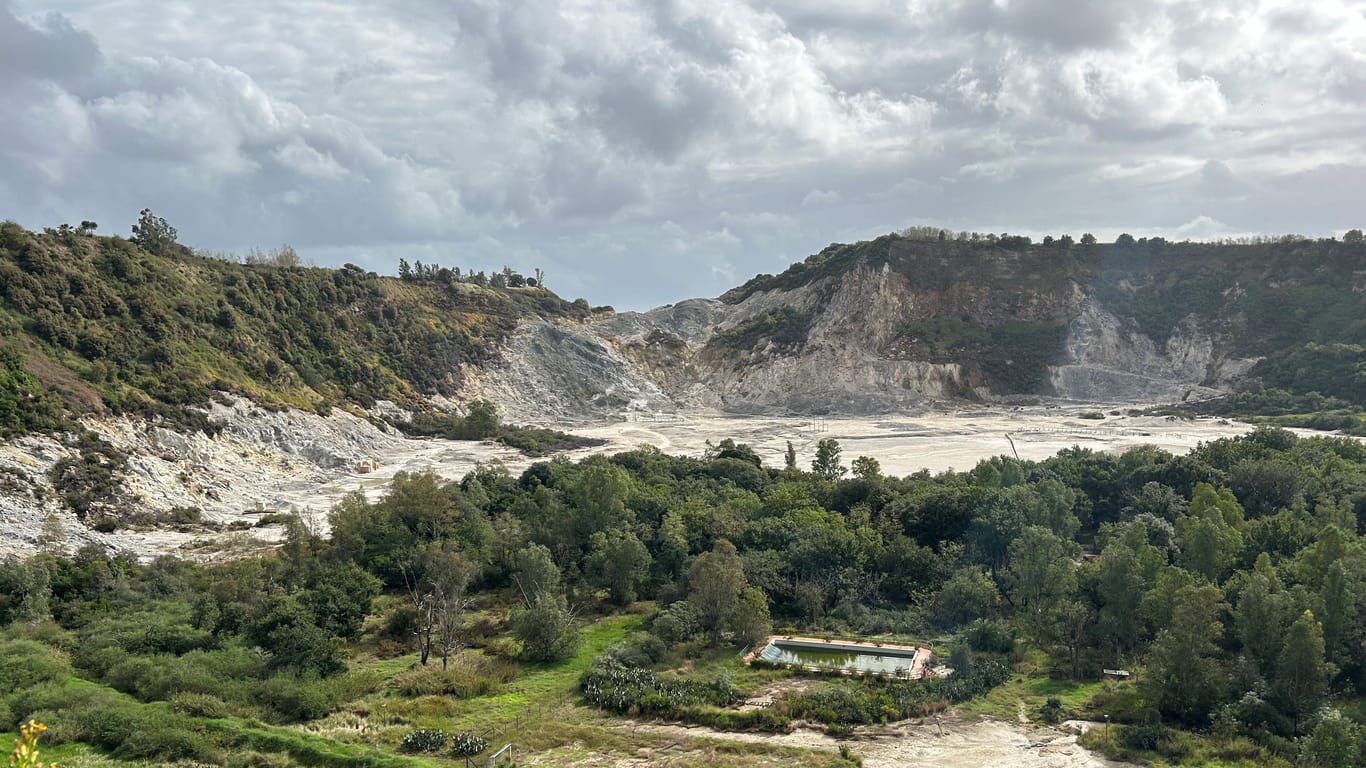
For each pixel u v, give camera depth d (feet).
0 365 263.29
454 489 241.76
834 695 129.90
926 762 112.37
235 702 128.57
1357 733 107.24
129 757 112.47
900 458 362.74
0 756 108.17
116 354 323.98
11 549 195.42
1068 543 176.76
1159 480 213.87
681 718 127.65
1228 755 110.83
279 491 303.89
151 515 246.27
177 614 164.14
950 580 169.89
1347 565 142.41
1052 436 412.16
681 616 160.25
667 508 218.18
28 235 343.26
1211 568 157.89
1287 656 120.26
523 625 155.74
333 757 113.19
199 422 316.60
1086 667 142.00
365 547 203.10
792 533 192.65
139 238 422.82
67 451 249.34
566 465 290.56
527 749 116.98
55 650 145.89
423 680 141.18
